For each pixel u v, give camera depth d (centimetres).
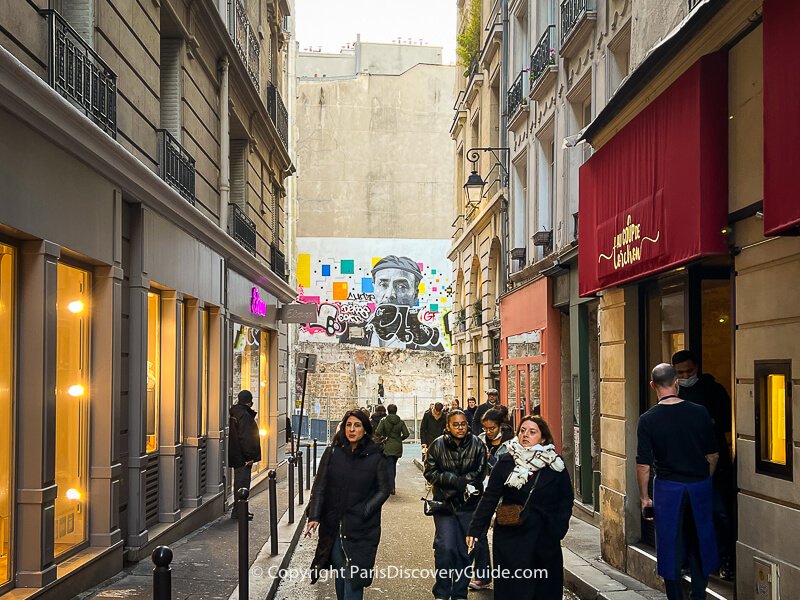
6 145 654
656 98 817
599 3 1345
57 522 797
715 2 664
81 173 819
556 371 1585
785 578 594
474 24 2784
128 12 1001
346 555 731
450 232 5419
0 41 661
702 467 647
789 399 599
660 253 796
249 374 1855
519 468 634
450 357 5059
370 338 5250
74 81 808
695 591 640
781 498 606
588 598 842
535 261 1792
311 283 5294
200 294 1333
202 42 1410
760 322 646
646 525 906
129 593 805
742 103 679
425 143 5466
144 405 1007
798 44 536
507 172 2189
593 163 1050
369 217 5394
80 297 868
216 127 1540
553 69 1608
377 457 748
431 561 1046
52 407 742
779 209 559
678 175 753
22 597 675
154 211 1066
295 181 4156
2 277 696
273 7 2258
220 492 1440
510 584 627
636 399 947
